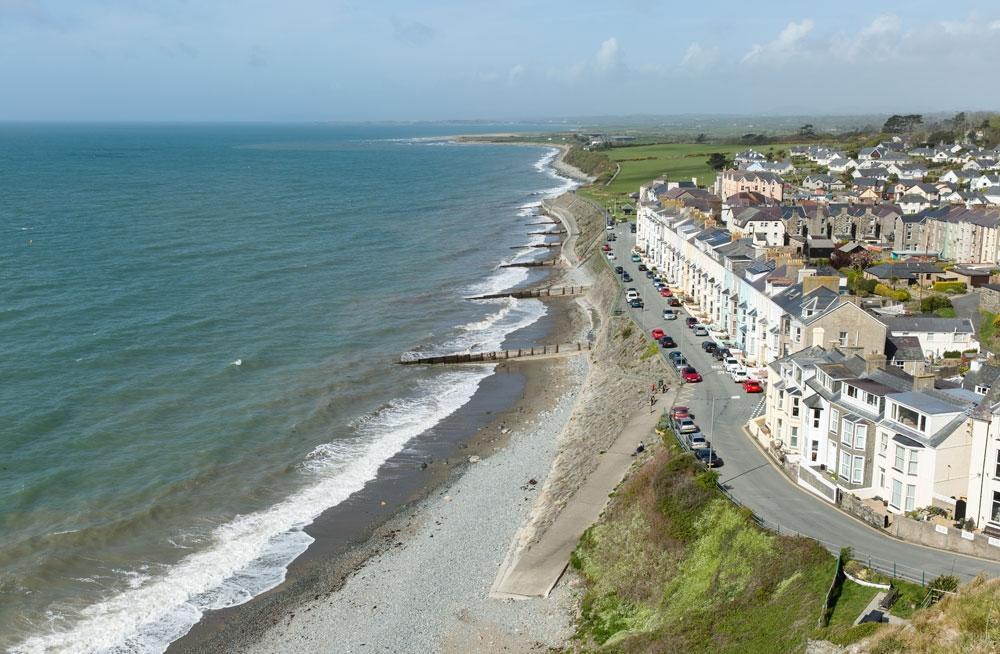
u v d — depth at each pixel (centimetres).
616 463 7756
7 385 9838
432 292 15600
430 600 6225
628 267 16625
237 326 12719
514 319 13988
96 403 9525
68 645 5719
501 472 8319
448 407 10081
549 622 5859
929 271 13438
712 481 6550
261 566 6731
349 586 6450
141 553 6819
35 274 15050
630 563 6203
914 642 4184
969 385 6856
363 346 12200
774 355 9588
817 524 5975
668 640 5122
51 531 6994
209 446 8644
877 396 6275
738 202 18175
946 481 5788
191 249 18025
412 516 7506
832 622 4697
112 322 12462
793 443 7225
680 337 11488
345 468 8425
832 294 9000
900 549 5538
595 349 12131
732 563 5688
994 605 4259
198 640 5841
